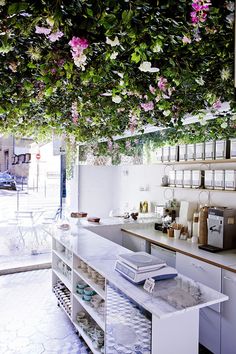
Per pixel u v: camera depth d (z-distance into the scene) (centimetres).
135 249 397
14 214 534
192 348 182
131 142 505
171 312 160
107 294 218
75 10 117
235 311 240
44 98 246
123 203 529
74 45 134
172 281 201
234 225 308
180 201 402
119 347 202
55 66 164
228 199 329
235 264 254
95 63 170
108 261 244
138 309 188
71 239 324
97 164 539
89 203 537
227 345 247
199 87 210
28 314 340
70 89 218
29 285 422
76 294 297
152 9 117
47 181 559
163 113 262
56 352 271
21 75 186
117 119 314
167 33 135
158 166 441
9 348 276
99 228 410
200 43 147
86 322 284
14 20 122
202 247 306
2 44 135
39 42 148
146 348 176
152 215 449
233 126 307
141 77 190
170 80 193
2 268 468
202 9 111
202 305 171
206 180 331
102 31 136
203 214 329
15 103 231
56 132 375
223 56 157
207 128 344
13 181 534
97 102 248
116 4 112
